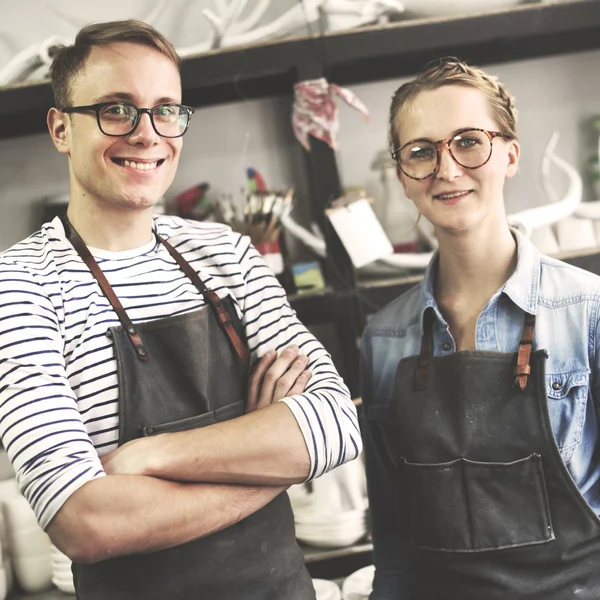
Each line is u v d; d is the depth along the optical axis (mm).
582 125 2633
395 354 1521
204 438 1188
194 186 2547
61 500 1092
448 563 1385
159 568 1208
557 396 1350
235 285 1362
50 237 1302
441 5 2238
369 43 2213
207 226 1445
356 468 2105
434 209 1376
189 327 1274
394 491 1556
